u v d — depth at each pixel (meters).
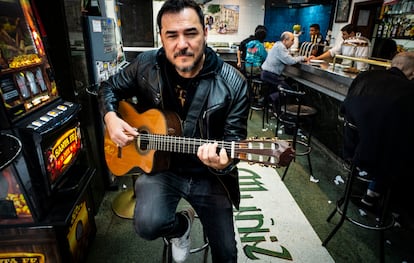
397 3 4.12
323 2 5.86
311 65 3.31
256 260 1.62
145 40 3.73
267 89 3.95
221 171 1.13
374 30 4.89
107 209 2.06
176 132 1.26
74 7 1.65
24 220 1.12
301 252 1.69
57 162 1.24
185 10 1.01
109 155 1.64
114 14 2.46
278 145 1.04
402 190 1.96
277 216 2.02
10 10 1.06
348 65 3.11
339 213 1.94
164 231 1.16
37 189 1.12
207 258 1.63
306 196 2.29
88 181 1.41
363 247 1.75
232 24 7.27
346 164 1.98
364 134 1.47
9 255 1.17
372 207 2.11
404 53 1.75
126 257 1.63
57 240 1.18
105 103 1.38
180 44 1.04
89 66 1.90
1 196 1.07
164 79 1.25
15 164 1.01
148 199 1.19
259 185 2.43
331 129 2.99
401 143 1.37
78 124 1.47
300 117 2.59
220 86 1.18
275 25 7.51
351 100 1.61
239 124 1.21
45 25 1.44
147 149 1.31
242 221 1.95
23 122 1.05
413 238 1.84
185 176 1.31
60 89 1.54
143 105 1.50
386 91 1.41
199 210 1.30
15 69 1.05
